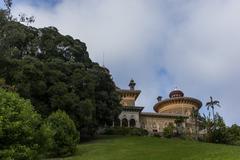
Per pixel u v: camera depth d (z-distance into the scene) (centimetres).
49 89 4697
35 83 4659
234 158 2861
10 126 2206
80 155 3669
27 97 4506
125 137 5406
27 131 2291
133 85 8631
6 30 5081
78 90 4953
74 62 5247
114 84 5672
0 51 4881
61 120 3775
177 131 6881
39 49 5519
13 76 4681
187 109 9538
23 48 5525
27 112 2356
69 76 5016
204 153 3297
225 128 5972
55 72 4856
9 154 2159
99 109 5322
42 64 4841
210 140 5897
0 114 2222
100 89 5488
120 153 3644
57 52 5503
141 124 8250
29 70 4669
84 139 5291
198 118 7288
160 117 8419
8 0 5303
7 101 2322
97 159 3334
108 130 6228
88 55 5762
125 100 8462
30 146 2323
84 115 4738
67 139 3678
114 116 5519
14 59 4859
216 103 6756
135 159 3209
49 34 5609
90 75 5109
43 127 2514
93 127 5166
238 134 6175
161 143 4572
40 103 4628
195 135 6794
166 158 3186
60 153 3609
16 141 2252
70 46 5553
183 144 4400
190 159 3034
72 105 4688
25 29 5628
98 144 4509
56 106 4641
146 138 5247
